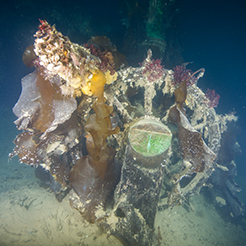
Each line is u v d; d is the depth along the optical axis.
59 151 3.96
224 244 6.49
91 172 3.72
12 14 11.31
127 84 4.70
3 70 14.12
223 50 17.83
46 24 2.21
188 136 3.77
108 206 3.91
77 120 4.09
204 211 7.88
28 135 3.63
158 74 4.40
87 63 2.69
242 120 21.69
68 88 3.08
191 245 5.49
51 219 4.47
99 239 4.25
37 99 3.37
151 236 4.14
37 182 6.46
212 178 7.91
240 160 21.58
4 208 4.64
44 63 2.52
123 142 4.36
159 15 7.73
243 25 16.19
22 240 3.89
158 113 5.89
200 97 5.21
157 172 4.04
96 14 12.70
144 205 4.09
